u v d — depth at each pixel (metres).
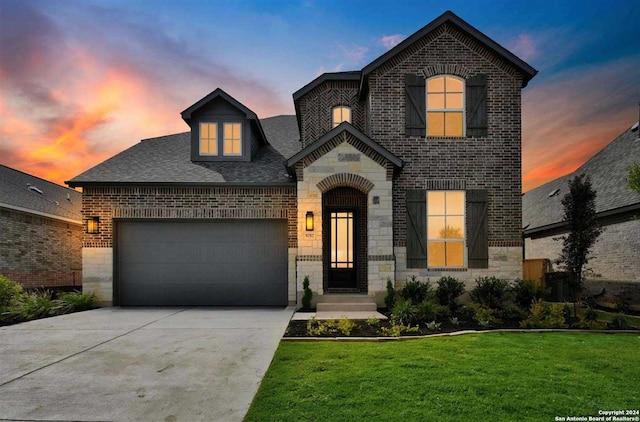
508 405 4.04
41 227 15.30
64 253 16.55
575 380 4.78
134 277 11.66
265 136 14.78
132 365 5.58
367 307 10.20
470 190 11.24
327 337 7.20
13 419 3.86
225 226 11.77
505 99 11.45
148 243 11.73
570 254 9.09
